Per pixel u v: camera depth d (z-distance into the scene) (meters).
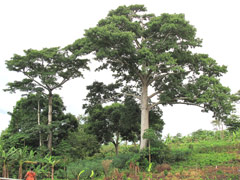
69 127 33.81
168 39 24.73
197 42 25.50
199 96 24.77
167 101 25.92
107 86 29.98
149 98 27.66
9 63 26.58
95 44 23.23
